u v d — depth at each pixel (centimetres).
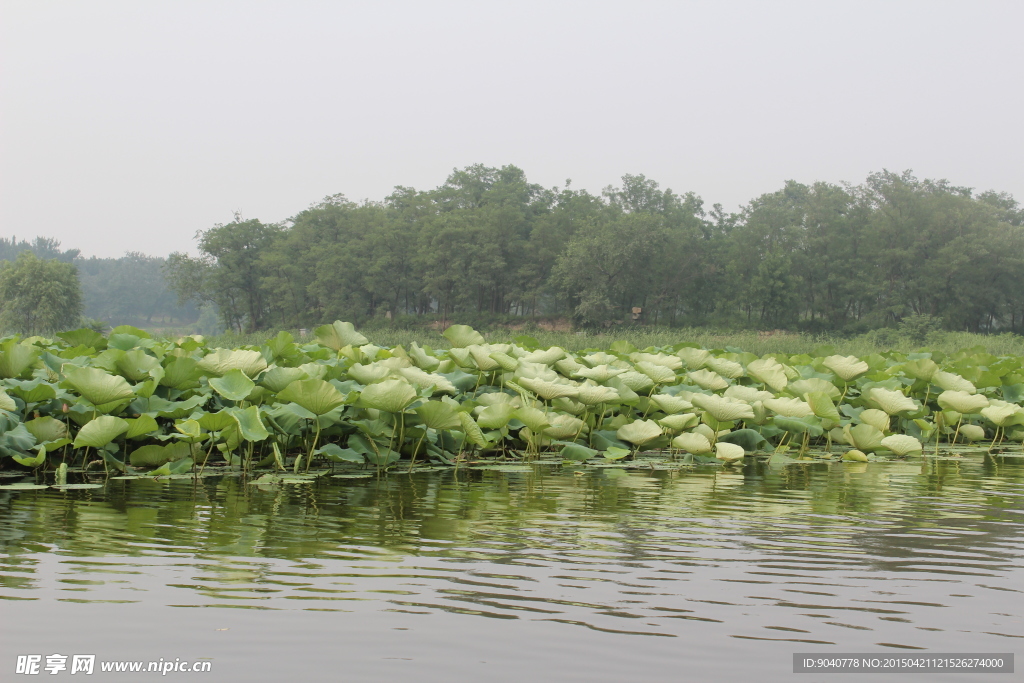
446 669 242
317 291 6725
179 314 16025
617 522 425
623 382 726
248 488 511
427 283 6438
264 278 6888
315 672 239
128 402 593
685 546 377
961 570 343
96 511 434
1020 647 262
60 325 6222
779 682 237
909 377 867
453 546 372
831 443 784
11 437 530
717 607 296
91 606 287
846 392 827
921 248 5919
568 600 301
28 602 290
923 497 502
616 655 254
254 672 239
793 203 8312
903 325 5022
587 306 5678
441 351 909
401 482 545
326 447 582
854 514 449
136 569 329
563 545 377
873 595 310
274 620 277
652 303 6341
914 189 6238
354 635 266
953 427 805
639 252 5891
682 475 589
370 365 654
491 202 7169
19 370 642
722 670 245
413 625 275
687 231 6419
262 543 372
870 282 5950
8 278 6100
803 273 6309
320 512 440
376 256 6806
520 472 600
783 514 448
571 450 657
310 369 674
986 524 426
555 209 7800
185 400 646
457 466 614
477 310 7319
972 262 5759
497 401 679
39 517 417
